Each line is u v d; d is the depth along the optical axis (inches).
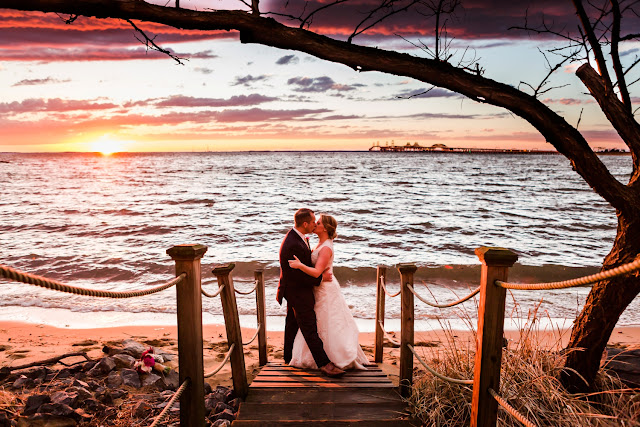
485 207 1259.2
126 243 688.4
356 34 132.6
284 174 3102.9
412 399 166.9
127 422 160.1
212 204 1304.1
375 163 5452.8
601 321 156.8
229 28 124.9
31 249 629.9
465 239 761.0
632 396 143.9
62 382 188.1
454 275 483.2
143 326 325.1
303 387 186.1
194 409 123.9
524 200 1467.8
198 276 124.3
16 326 323.0
